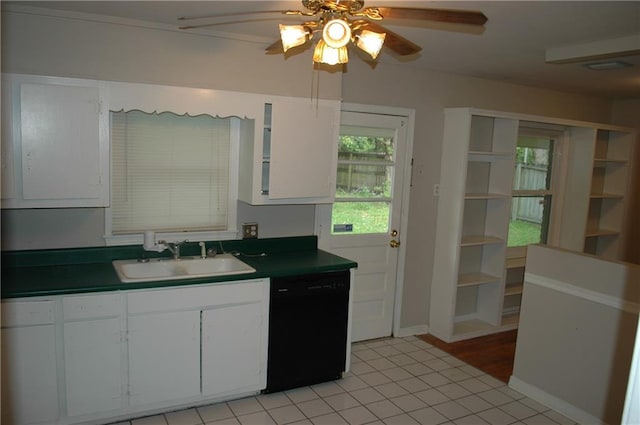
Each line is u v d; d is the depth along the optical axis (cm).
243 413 308
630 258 588
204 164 352
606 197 549
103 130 293
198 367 303
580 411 314
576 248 534
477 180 480
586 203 525
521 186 520
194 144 347
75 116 283
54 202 284
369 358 404
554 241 548
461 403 335
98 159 292
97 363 275
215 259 347
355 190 421
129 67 300
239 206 368
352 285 354
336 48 205
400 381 363
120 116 322
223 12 276
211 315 302
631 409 76
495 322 479
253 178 339
